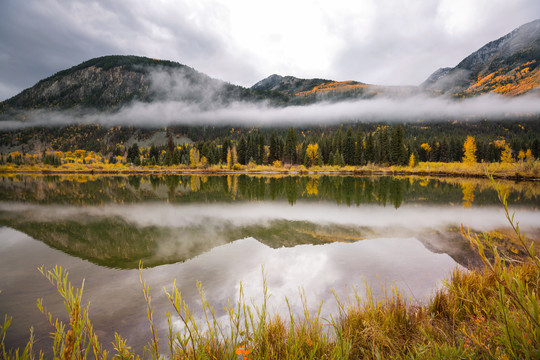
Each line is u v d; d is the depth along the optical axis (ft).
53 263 19.47
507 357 3.78
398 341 7.38
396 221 32.83
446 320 8.33
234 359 5.55
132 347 9.52
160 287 15.07
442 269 16.51
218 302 13.02
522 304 3.57
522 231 26.13
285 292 13.89
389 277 15.38
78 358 3.76
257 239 25.63
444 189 70.74
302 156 257.55
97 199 57.31
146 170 200.44
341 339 6.28
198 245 23.88
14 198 58.39
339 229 29.25
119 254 21.53
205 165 217.77
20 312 12.45
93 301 13.41
